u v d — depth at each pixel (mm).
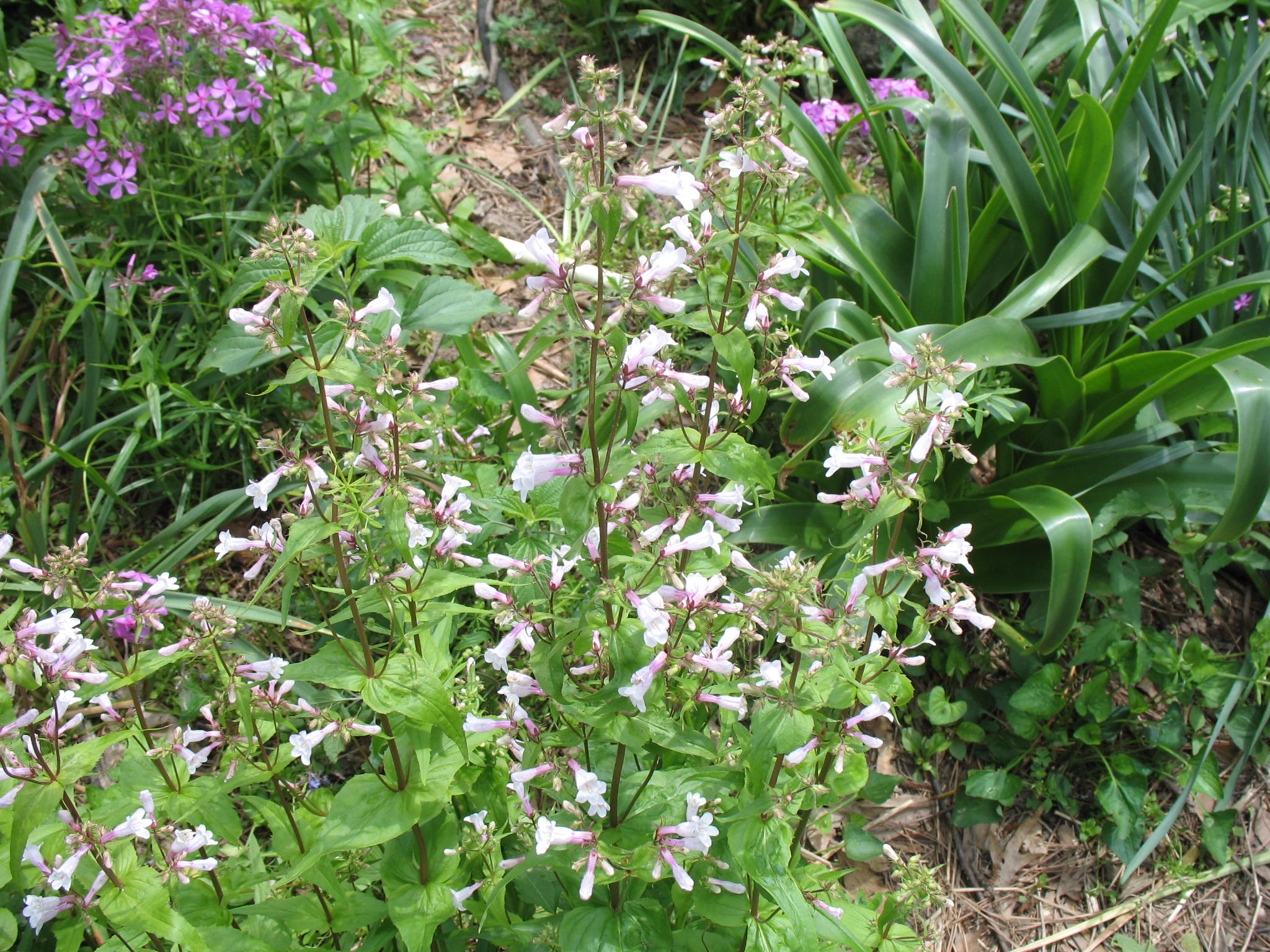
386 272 745
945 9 743
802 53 741
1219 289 656
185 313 735
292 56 765
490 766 477
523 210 938
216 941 445
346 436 648
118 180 704
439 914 448
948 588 649
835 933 459
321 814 482
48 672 412
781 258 430
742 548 730
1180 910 648
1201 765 653
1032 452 711
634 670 411
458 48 1079
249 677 498
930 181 718
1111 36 798
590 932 438
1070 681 700
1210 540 625
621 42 1078
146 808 419
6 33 888
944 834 669
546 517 561
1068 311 756
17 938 500
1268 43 719
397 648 443
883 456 417
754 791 404
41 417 724
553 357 827
